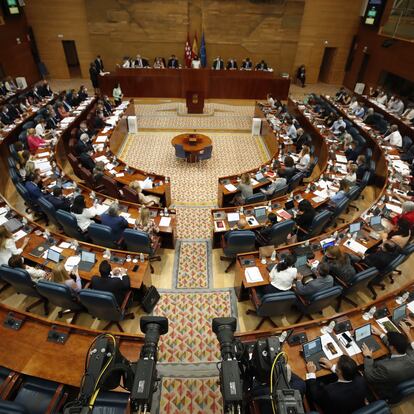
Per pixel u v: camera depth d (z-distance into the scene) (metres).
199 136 11.23
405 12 14.26
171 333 5.09
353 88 18.22
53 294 4.42
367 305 4.45
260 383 2.90
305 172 9.00
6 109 11.07
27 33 16.70
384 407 2.91
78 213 6.09
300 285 4.77
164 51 17.78
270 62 18.25
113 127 11.12
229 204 8.27
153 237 6.30
